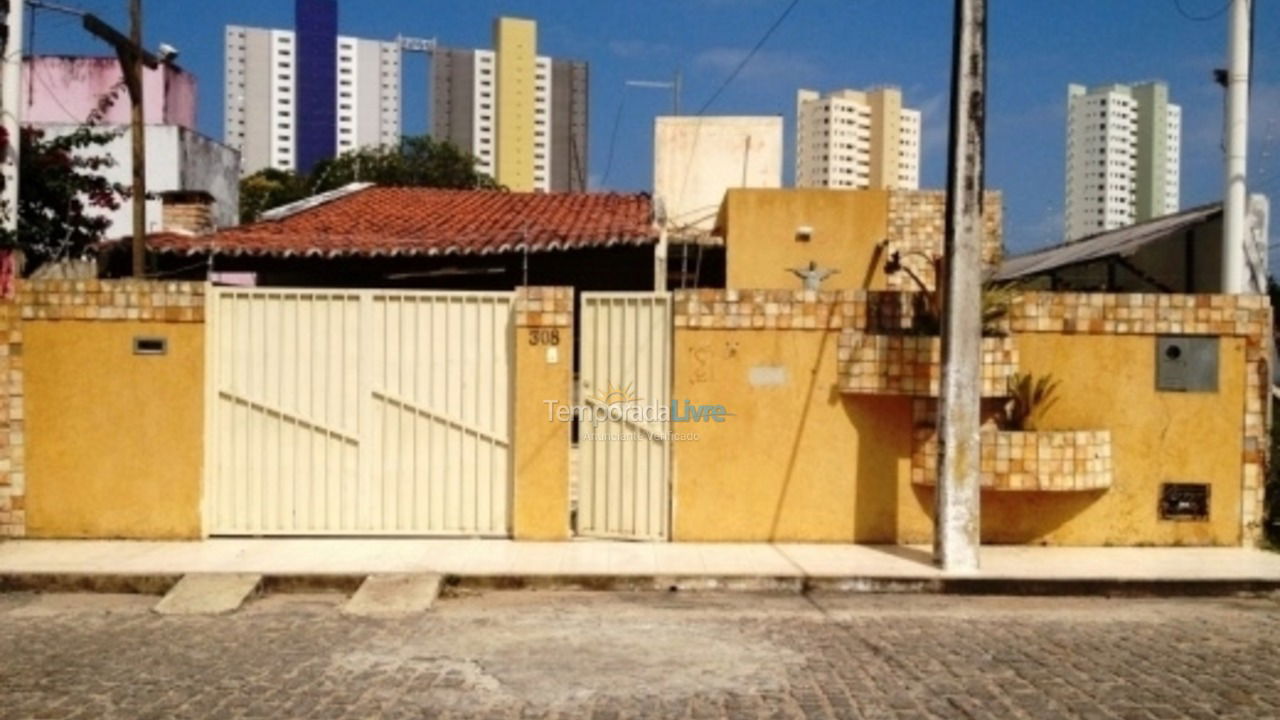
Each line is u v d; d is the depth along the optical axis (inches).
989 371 395.9
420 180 1525.6
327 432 410.0
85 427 405.1
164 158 843.4
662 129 868.0
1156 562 383.6
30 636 297.6
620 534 414.0
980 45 360.8
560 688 248.2
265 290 407.8
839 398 409.1
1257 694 244.2
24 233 500.4
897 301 407.5
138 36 541.0
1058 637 299.3
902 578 359.9
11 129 423.5
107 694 242.4
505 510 413.7
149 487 405.7
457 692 244.7
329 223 679.7
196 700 237.9
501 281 649.6
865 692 244.5
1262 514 415.2
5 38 423.2
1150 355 411.2
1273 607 343.6
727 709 232.7
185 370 405.7
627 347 412.5
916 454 405.1
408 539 411.2
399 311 411.2
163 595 353.1
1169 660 274.2
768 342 409.4
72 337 403.9
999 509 412.2
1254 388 412.5
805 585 360.5
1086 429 406.9
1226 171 464.4
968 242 365.7
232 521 410.6
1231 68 462.3
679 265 718.5
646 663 269.6
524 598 348.5
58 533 405.4
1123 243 724.7
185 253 591.2
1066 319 409.7
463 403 411.5
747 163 863.1
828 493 410.3
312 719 225.9
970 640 295.0
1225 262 463.8
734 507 410.6
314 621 316.5
